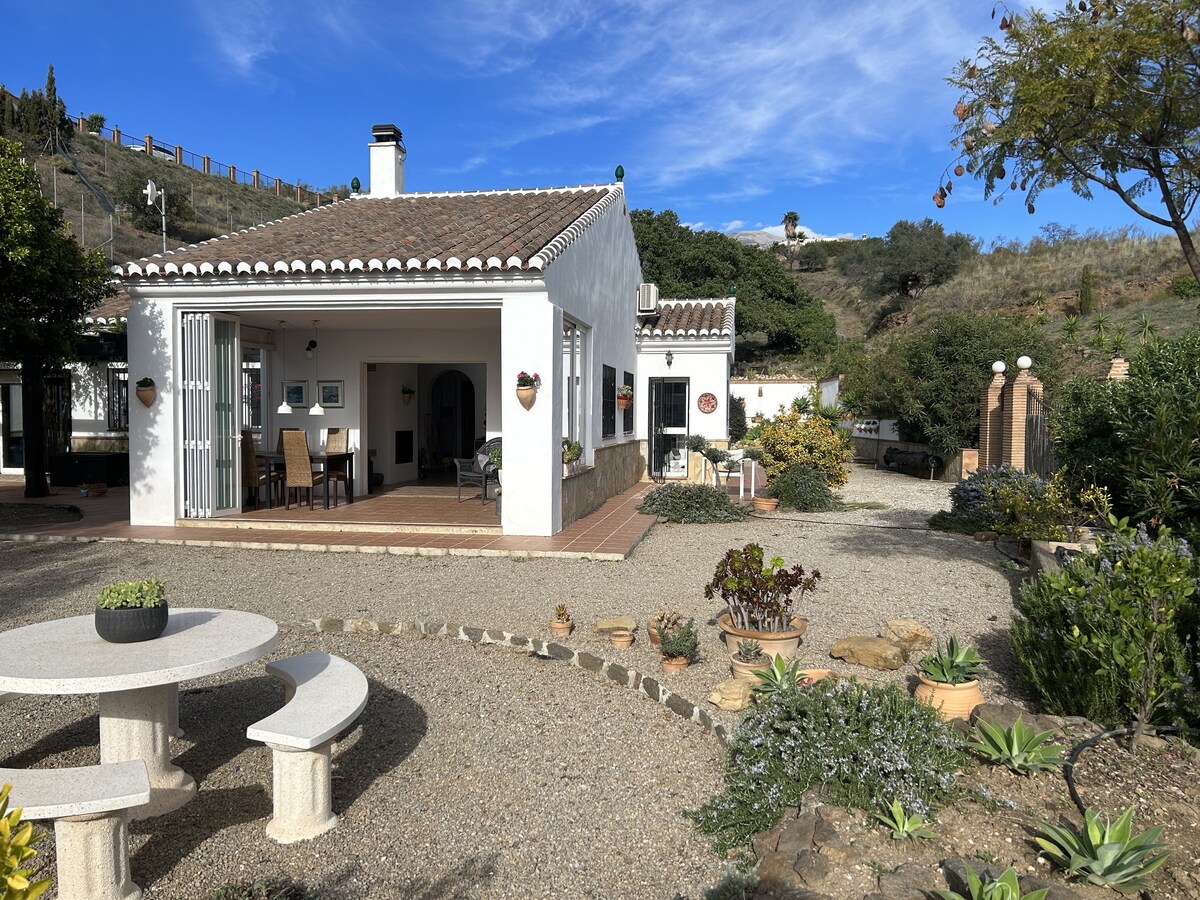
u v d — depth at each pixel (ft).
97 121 198.90
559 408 35.35
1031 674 16.55
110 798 10.26
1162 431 23.11
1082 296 123.85
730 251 162.20
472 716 16.92
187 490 37.11
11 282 35.50
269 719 12.66
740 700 16.42
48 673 11.78
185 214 153.99
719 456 51.72
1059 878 10.47
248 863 12.02
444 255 33.68
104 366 56.03
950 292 162.50
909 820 11.43
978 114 21.76
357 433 46.19
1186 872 10.63
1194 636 15.47
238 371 38.52
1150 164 21.50
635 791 13.89
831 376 113.50
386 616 23.15
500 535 34.50
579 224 39.32
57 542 34.06
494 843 12.48
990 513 37.42
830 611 23.99
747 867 11.18
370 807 13.56
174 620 15.06
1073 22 20.63
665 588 26.58
